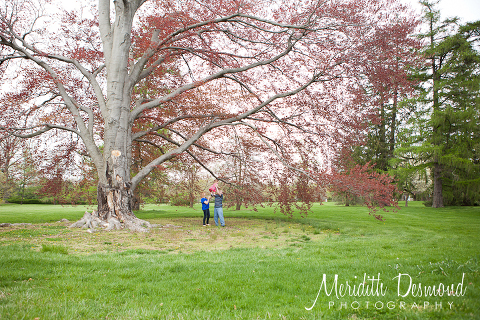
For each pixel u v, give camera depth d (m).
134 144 17.91
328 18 12.58
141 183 19.58
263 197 15.86
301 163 15.08
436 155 27.41
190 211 25.72
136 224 11.92
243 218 17.52
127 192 12.51
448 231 10.41
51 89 14.92
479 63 27.69
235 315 2.92
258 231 11.34
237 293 3.66
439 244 7.45
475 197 26.05
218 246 8.12
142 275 4.54
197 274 4.59
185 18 13.14
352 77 12.77
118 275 4.57
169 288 3.93
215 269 4.88
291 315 2.88
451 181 27.94
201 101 15.12
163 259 5.91
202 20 14.28
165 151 19.75
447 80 28.70
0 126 13.42
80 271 4.77
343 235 9.85
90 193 17.53
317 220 15.13
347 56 12.08
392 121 33.06
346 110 13.48
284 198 14.58
